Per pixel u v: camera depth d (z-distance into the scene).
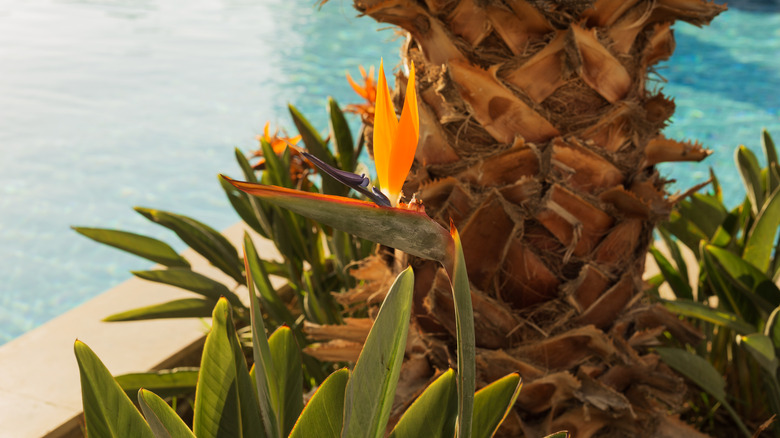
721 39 13.91
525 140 1.84
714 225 2.99
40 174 8.71
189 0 18.47
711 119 9.80
